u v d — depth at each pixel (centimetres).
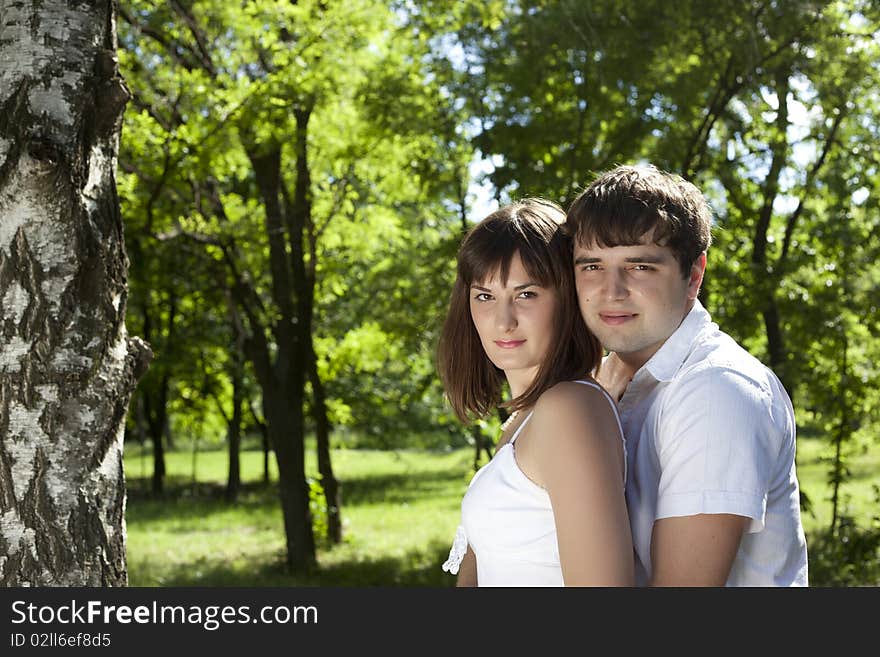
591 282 211
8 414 270
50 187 271
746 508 190
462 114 1156
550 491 201
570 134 1030
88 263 278
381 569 1314
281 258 1308
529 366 221
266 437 2567
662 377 210
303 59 1061
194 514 2019
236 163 1159
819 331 1205
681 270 208
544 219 222
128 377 290
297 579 1246
